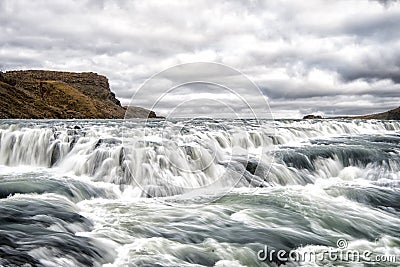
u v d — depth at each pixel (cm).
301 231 845
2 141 1661
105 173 1237
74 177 1222
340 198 1186
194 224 811
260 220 883
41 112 7788
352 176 1549
